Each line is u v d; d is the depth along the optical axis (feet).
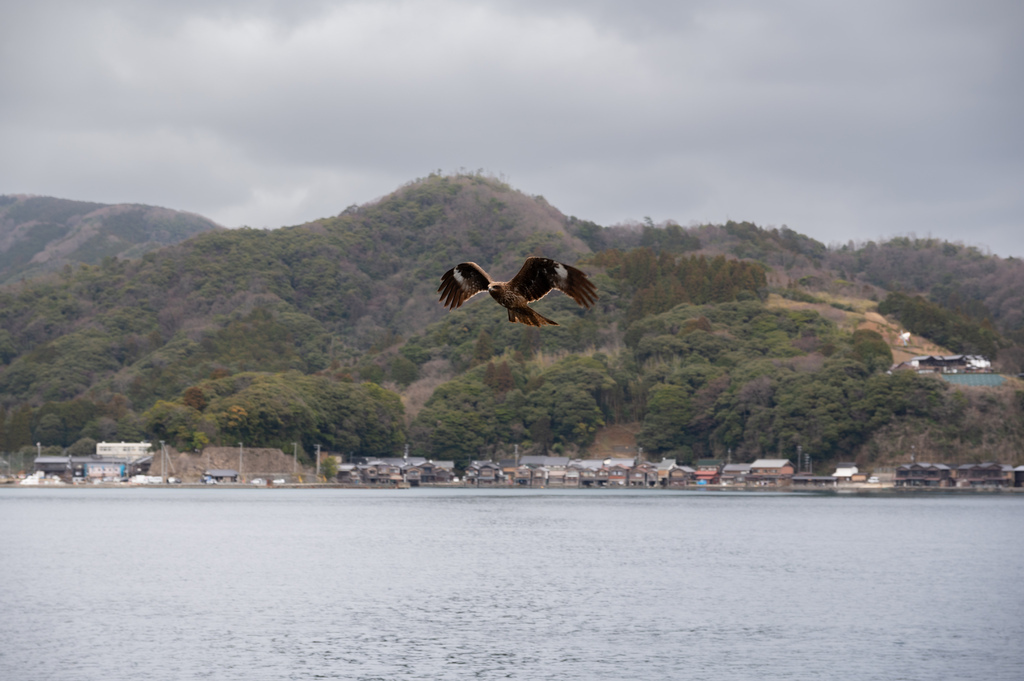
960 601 179.83
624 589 192.34
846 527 346.13
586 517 393.29
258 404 650.84
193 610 167.73
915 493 622.13
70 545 270.46
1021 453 638.12
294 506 460.96
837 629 154.40
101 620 158.61
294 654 136.46
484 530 325.83
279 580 202.90
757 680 124.57
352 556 245.65
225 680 122.93
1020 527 346.74
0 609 167.84
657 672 128.26
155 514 396.57
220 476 638.12
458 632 151.02
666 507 470.80
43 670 127.34
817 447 654.53
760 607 172.55
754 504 502.79
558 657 135.54
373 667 130.00
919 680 124.77
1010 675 127.24
